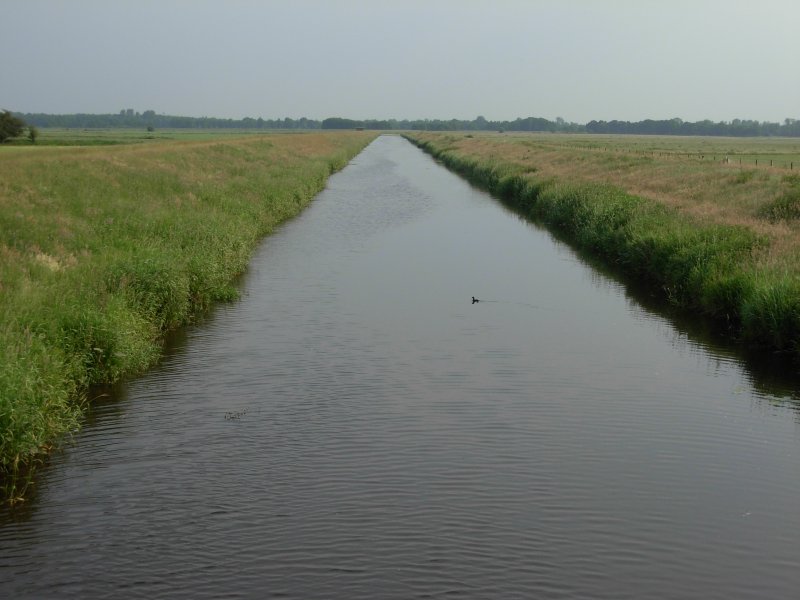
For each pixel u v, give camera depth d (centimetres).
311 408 1348
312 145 9106
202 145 5669
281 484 1066
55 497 1027
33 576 851
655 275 2381
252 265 2655
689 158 5959
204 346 1712
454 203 4678
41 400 1173
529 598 820
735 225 2447
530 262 2762
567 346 1741
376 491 1048
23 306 1430
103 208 2586
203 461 1136
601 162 5438
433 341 1761
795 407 1386
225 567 870
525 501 1027
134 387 1448
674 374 1557
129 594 820
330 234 3369
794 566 891
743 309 1795
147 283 1805
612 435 1248
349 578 851
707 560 898
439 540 929
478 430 1259
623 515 996
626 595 829
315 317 1959
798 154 7894
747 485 1086
